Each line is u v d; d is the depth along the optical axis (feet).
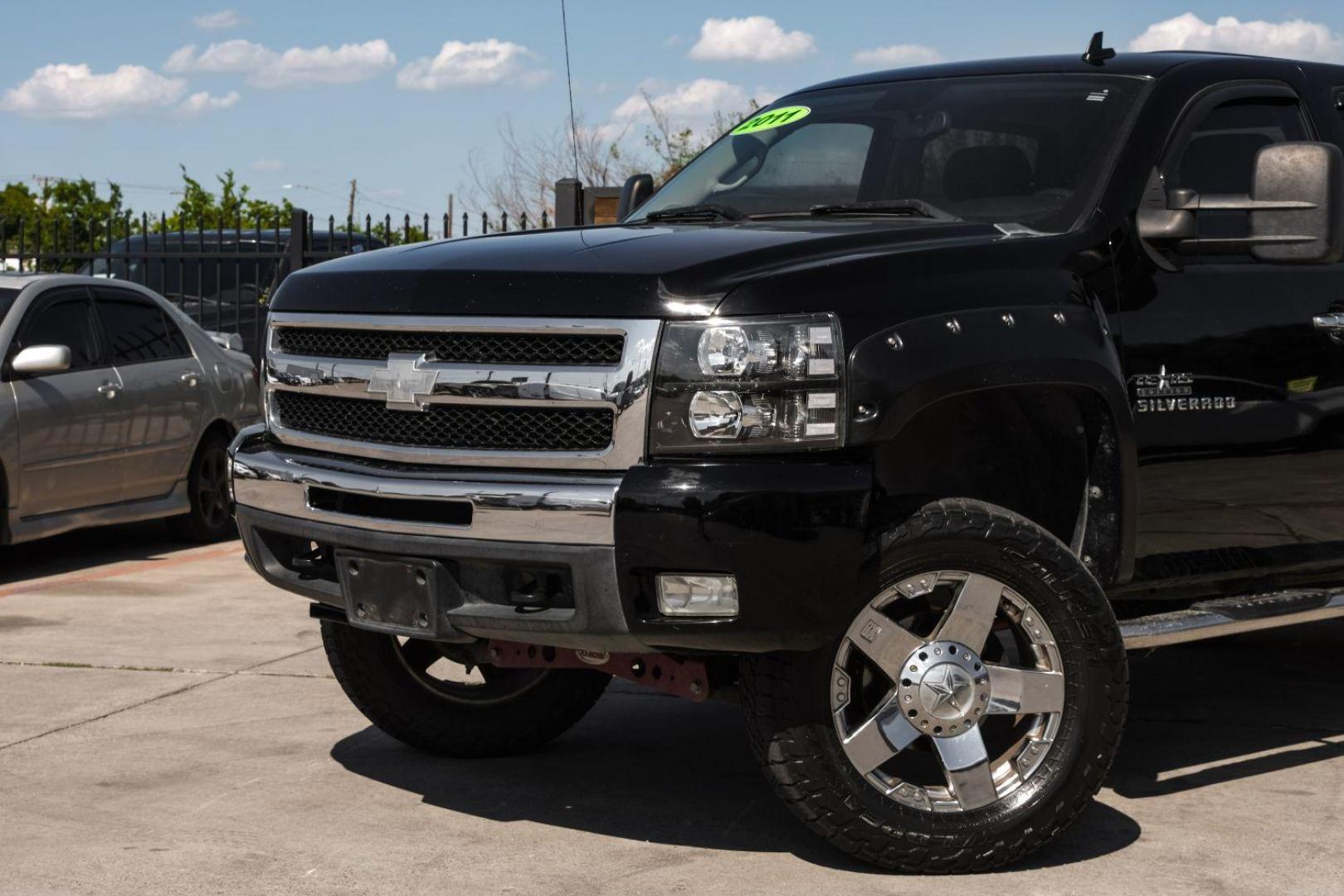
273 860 13.25
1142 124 15.19
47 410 28.68
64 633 22.95
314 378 14.01
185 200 90.63
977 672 12.91
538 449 12.53
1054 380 13.12
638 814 14.69
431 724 16.31
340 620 14.39
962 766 12.88
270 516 14.23
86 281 30.86
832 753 12.58
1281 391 15.24
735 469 11.85
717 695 13.58
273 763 16.26
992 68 17.07
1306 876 12.99
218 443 33.53
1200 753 16.96
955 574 12.82
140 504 31.32
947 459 14.47
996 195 15.30
